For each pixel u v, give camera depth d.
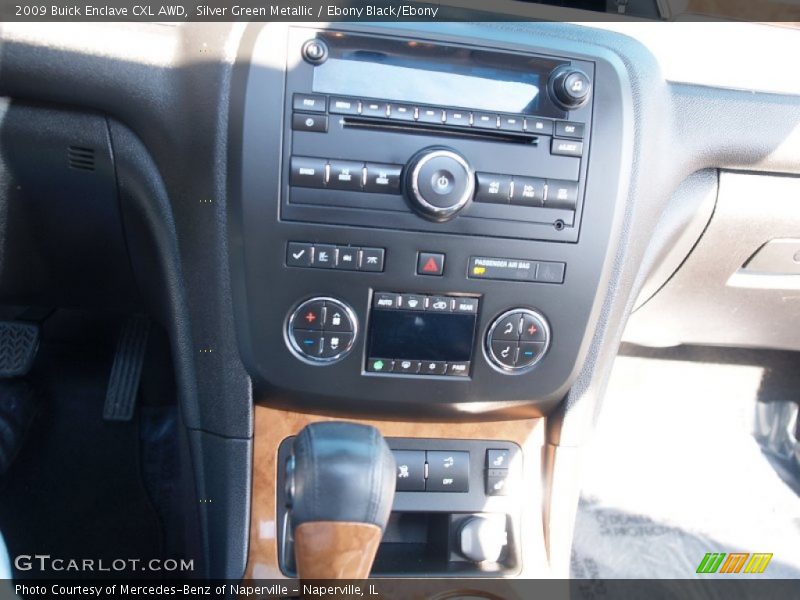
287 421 1.08
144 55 0.96
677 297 1.40
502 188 0.96
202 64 0.94
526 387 1.06
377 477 0.72
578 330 1.04
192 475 1.11
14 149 1.05
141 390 1.70
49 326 1.72
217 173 0.95
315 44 0.91
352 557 0.72
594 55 0.99
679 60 1.10
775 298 1.39
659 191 1.09
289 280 0.97
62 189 1.10
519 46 0.97
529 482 1.13
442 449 1.11
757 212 1.22
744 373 1.97
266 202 0.94
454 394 1.04
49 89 0.99
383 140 0.94
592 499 1.74
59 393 1.68
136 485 1.57
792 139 1.12
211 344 1.04
